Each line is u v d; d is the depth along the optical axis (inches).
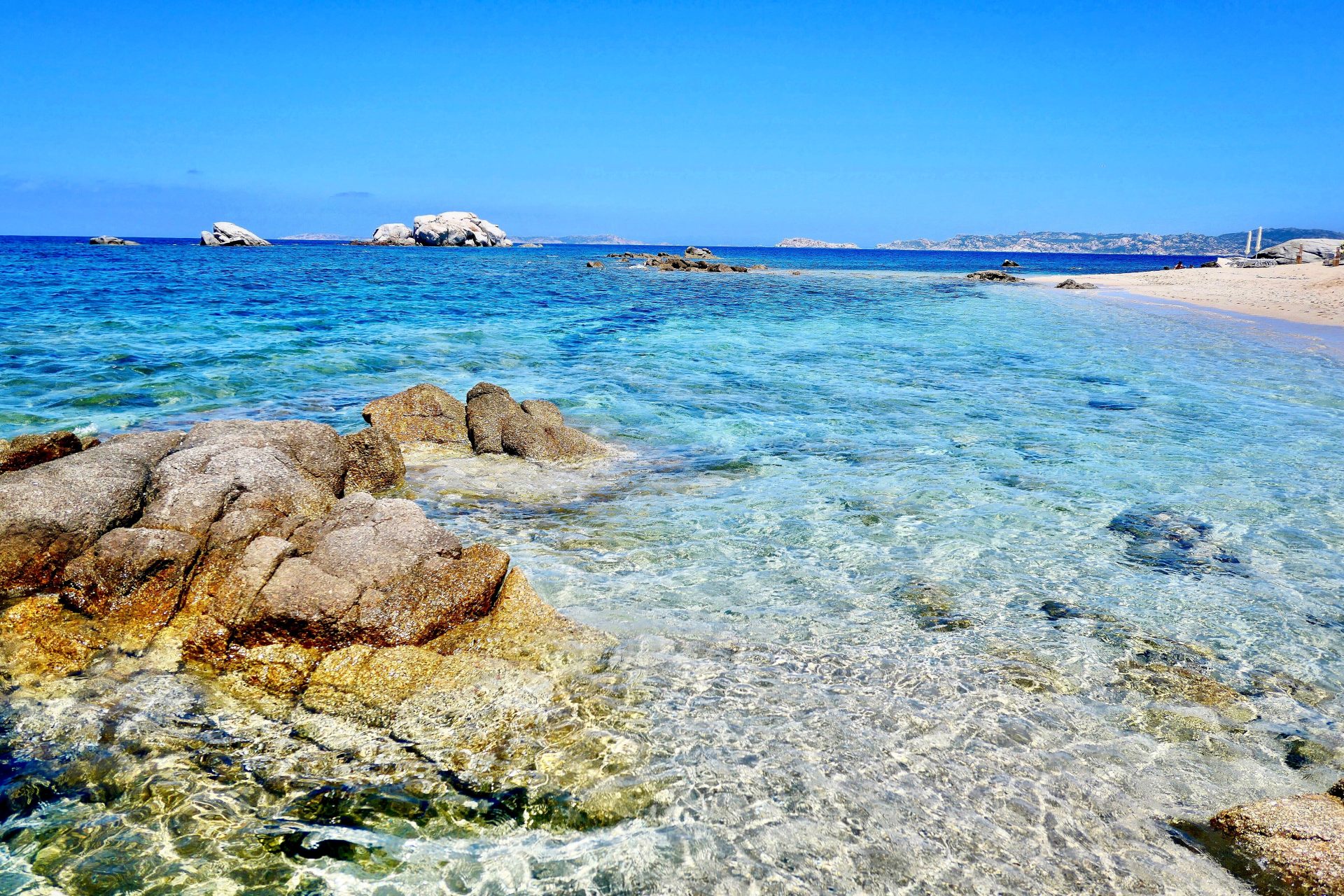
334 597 241.3
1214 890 161.3
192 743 204.4
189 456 303.9
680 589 287.3
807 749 201.6
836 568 307.3
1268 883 161.5
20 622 242.1
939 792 187.8
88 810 181.8
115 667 232.5
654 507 373.1
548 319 1093.8
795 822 177.8
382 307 1206.3
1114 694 227.8
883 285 1996.8
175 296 1266.0
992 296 1642.5
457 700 220.2
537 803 183.6
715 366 749.3
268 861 168.6
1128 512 366.3
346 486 378.3
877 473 423.5
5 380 585.3
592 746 202.1
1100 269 3769.7
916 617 270.4
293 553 265.4
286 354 736.3
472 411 485.4
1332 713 220.8
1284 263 2593.5
